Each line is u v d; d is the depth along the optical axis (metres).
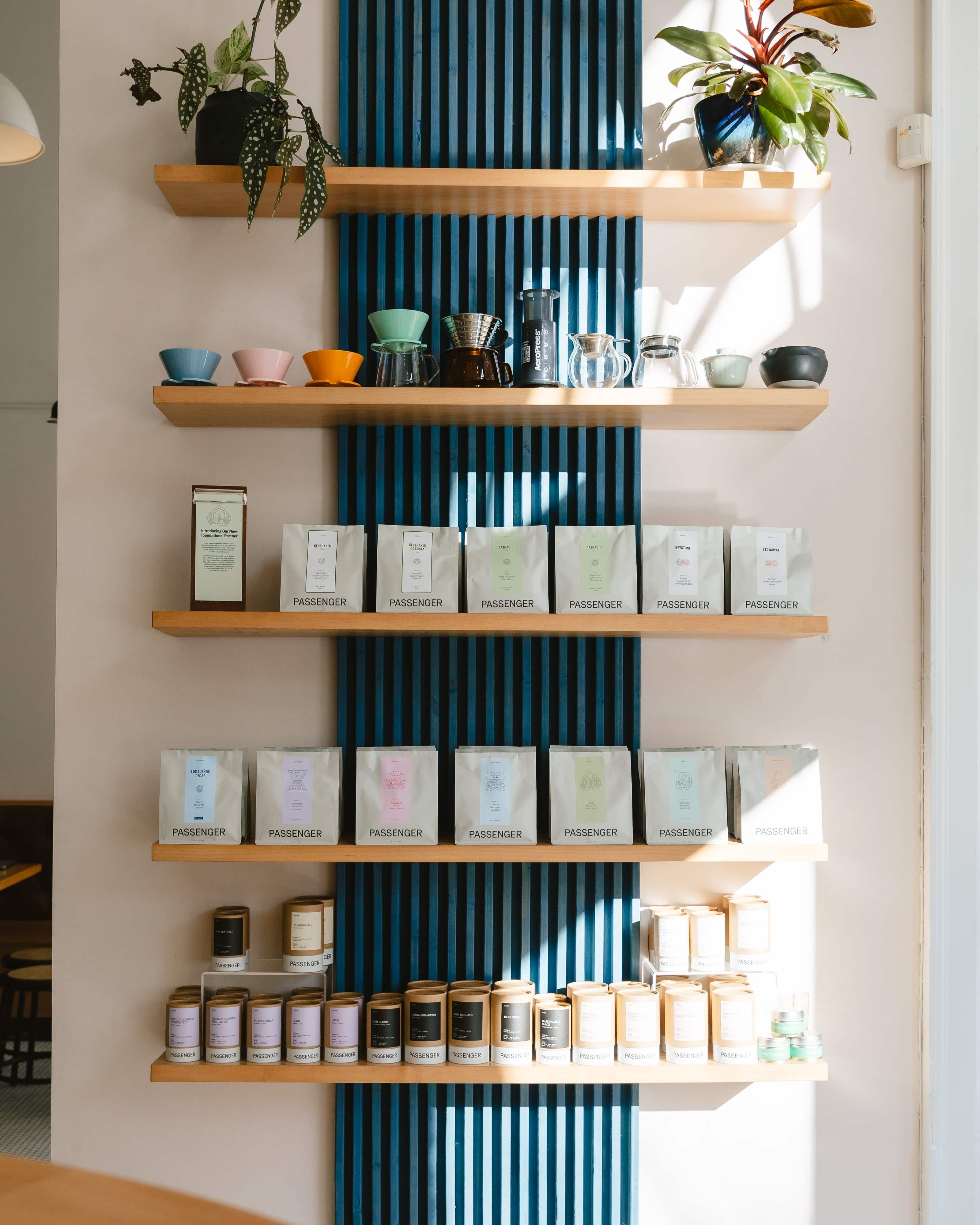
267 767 2.15
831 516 2.42
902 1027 2.36
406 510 2.38
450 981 2.33
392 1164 2.32
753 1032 2.18
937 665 2.35
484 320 2.20
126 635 2.36
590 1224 2.33
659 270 2.44
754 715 2.39
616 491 2.36
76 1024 2.32
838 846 2.38
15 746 5.12
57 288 5.19
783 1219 2.35
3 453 5.18
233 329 2.39
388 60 2.41
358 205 2.32
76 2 2.39
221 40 2.39
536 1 2.41
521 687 2.37
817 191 2.24
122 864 2.34
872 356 2.43
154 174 2.29
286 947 2.23
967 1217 2.29
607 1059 2.17
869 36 2.46
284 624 2.10
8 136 2.18
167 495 2.38
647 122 2.43
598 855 2.12
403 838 2.14
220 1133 2.33
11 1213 0.90
